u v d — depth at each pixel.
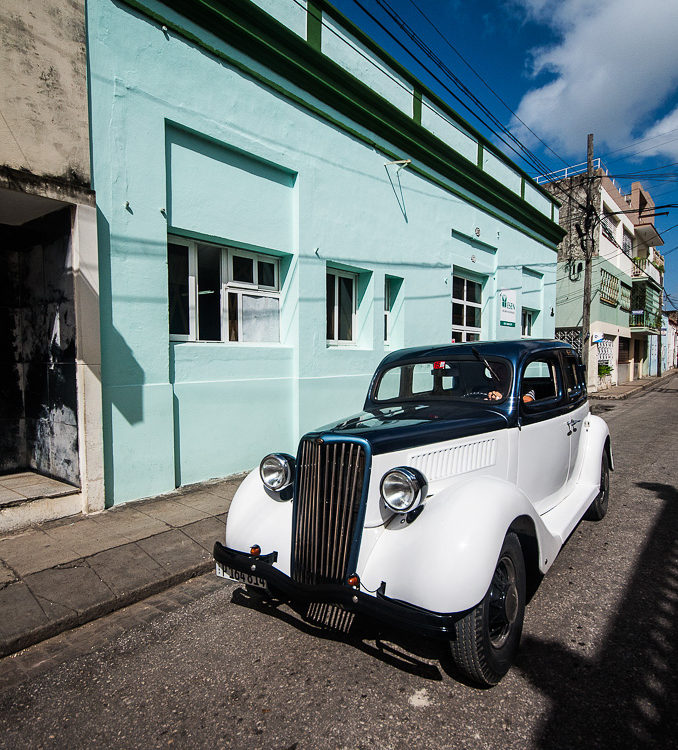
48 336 4.88
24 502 4.28
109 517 4.57
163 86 5.11
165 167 5.21
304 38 6.71
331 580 2.52
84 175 4.48
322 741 2.06
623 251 25.36
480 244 11.39
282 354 6.65
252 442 6.26
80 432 4.54
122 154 4.81
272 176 6.42
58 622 2.92
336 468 2.57
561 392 4.08
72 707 2.31
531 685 2.39
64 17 4.31
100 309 4.68
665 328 46.09
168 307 5.32
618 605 3.13
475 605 2.20
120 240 4.82
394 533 2.49
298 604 3.13
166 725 2.18
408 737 2.07
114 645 2.82
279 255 6.77
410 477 2.39
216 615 3.14
